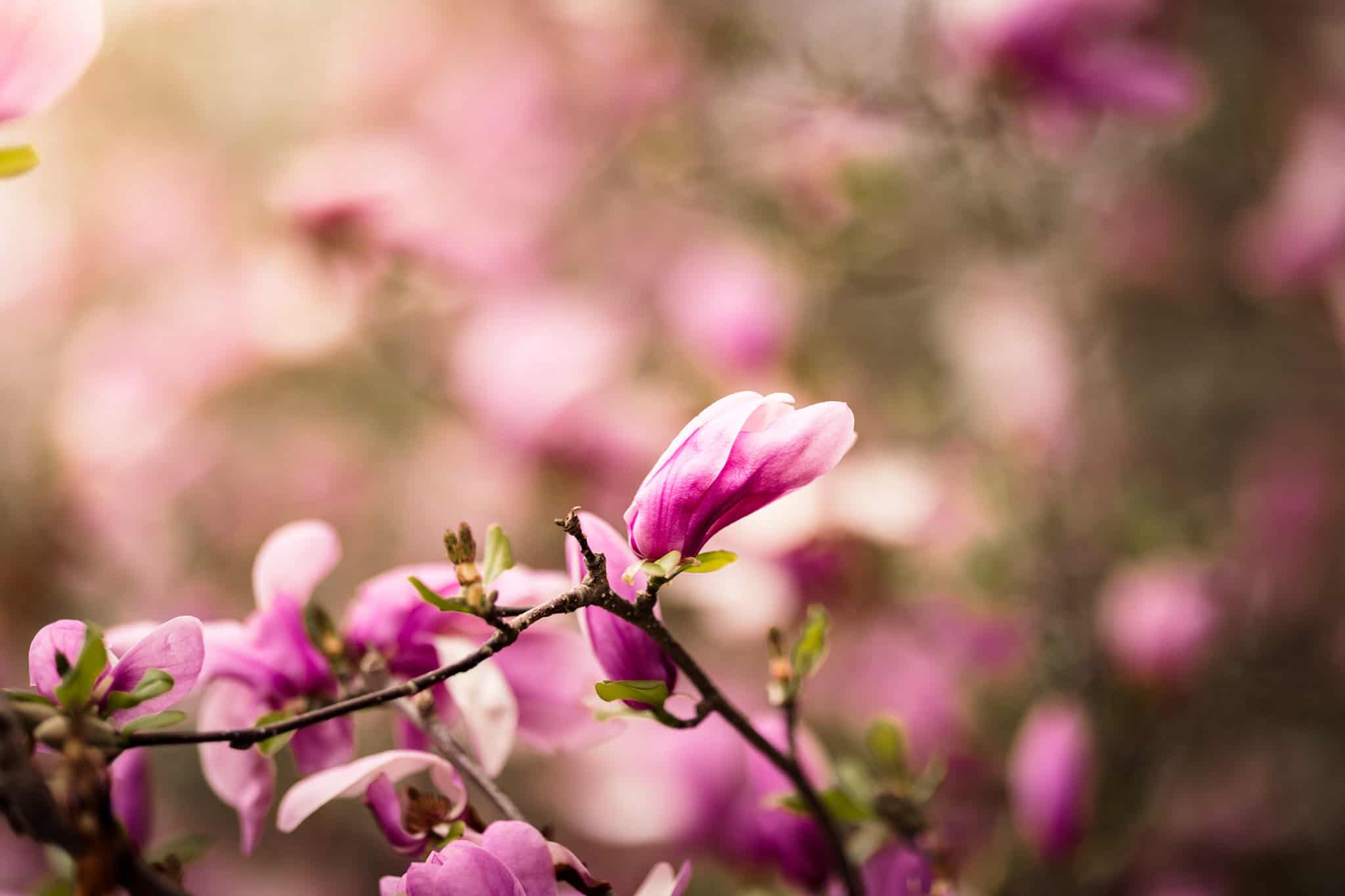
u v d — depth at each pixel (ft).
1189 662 5.55
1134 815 5.46
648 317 6.64
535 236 6.72
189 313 6.43
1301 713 6.26
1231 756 6.18
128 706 3.31
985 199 6.76
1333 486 6.88
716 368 6.15
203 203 7.06
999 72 5.75
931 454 6.21
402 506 6.61
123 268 6.96
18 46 3.48
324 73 7.19
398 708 3.60
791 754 3.58
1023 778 4.66
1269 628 6.57
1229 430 7.15
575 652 3.64
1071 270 6.90
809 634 3.60
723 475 3.39
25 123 6.81
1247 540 6.69
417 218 6.01
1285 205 6.70
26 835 3.25
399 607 3.61
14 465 6.47
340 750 3.61
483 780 3.54
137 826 3.60
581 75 7.10
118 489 6.43
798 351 6.23
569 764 5.33
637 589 3.44
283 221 6.02
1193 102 5.72
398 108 7.11
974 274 6.78
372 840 6.31
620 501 6.02
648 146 7.03
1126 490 6.46
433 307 6.35
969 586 5.79
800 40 6.79
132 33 6.96
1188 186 7.14
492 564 3.39
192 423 6.44
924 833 3.82
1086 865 5.24
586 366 5.99
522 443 5.97
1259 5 6.86
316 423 6.62
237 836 6.23
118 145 7.07
